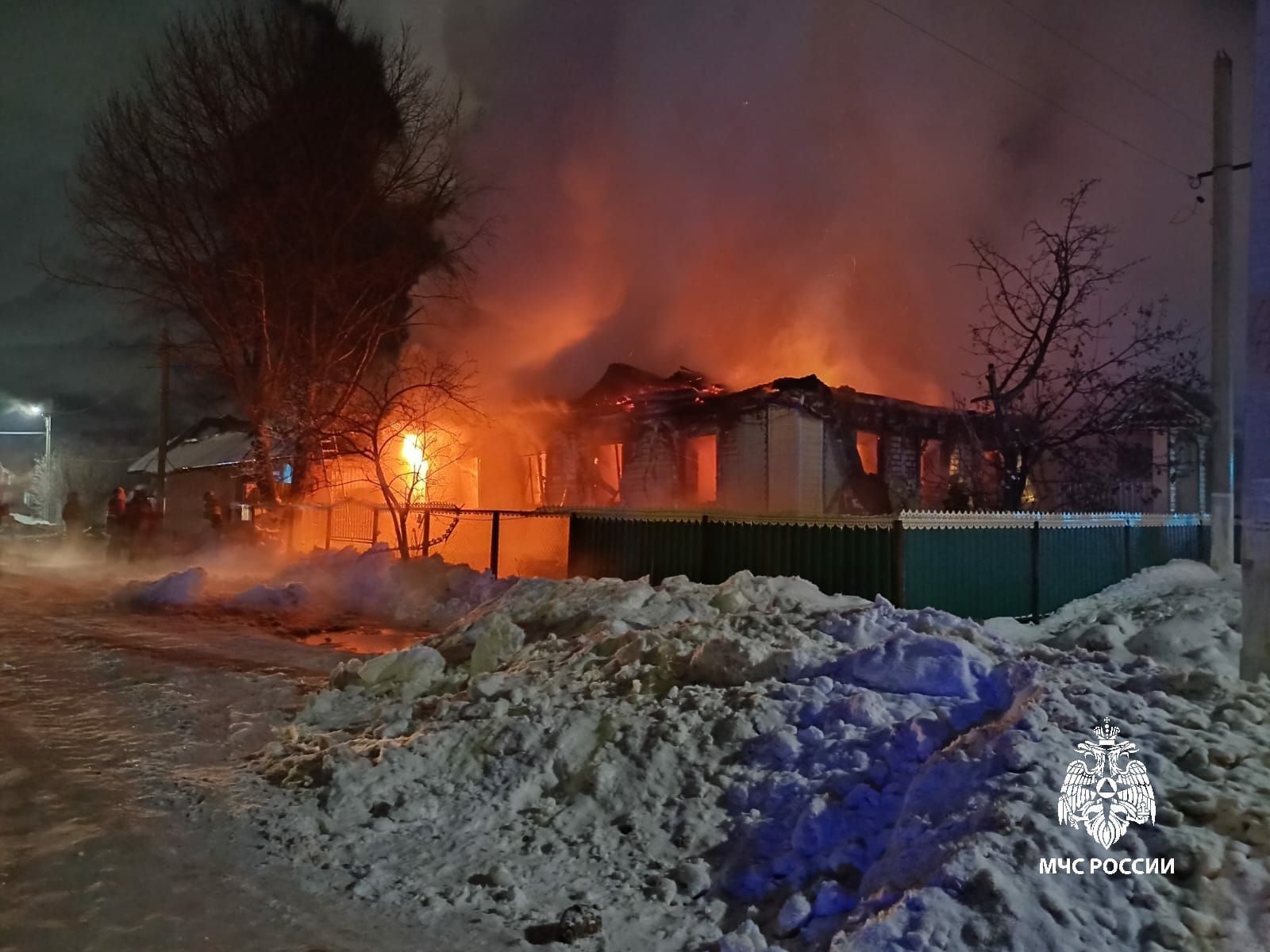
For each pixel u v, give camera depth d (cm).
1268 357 621
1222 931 327
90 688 878
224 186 2086
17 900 430
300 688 888
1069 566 1299
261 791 591
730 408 1986
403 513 1691
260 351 2111
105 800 570
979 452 2042
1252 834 362
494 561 1473
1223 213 1478
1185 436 2183
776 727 547
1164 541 1560
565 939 400
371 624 1356
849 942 346
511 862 477
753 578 920
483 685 688
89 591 1691
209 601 1503
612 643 743
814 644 666
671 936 407
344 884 459
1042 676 522
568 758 566
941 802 421
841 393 1930
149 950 388
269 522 2117
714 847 474
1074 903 346
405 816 531
